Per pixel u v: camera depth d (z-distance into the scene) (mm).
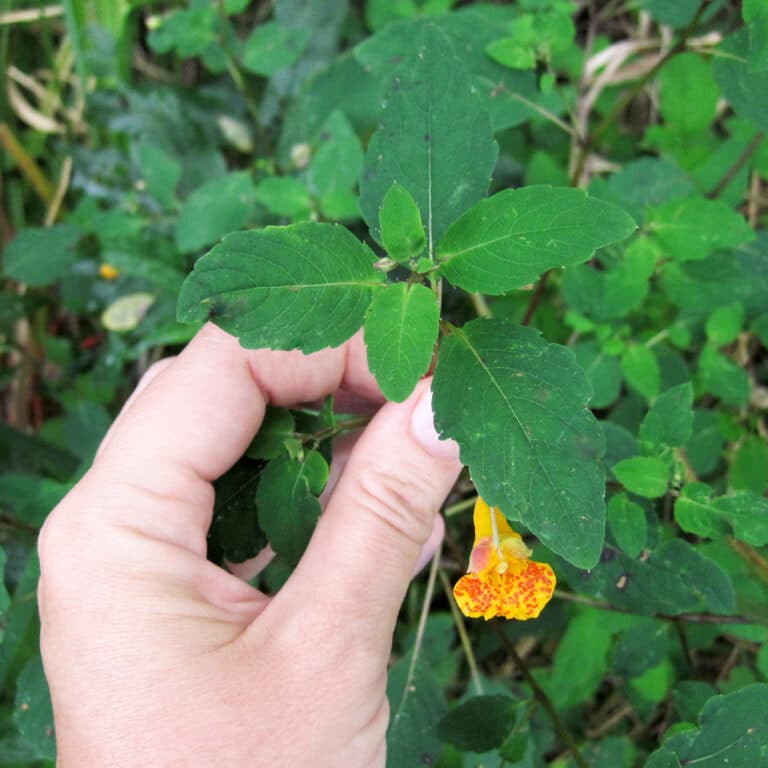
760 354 323
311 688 170
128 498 183
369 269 156
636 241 251
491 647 290
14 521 271
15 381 359
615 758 255
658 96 330
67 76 381
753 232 242
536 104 255
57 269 325
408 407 183
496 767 243
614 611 250
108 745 165
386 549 178
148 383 214
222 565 208
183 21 302
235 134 346
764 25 219
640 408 288
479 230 153
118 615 173
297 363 207
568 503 147
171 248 314
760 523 191
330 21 347
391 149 177
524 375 153
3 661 240
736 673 273
